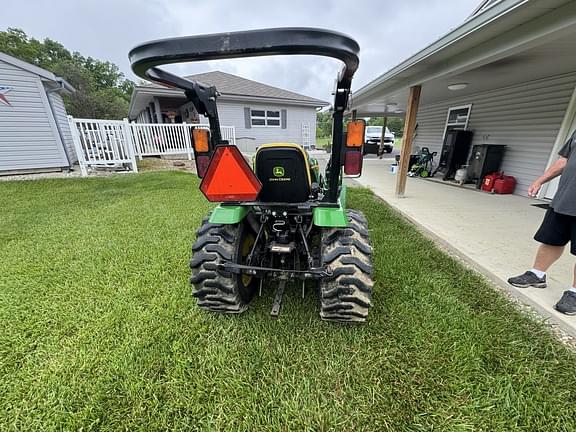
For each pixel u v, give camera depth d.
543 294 2.01
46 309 1.92
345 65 1.14
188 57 1.09
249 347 1.56
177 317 1.82
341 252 1.56
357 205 4.51
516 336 1.63
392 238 3.11
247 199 1.50
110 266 2.54
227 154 1.41
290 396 1.28
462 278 2.30
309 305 1.92
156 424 1.17
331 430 1.14
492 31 2.64
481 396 1.27
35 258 2.72
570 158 1.73
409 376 1.37
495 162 5.70
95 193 5.48
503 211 4.12
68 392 1.30
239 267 1.61
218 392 1.31
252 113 12.68
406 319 1.77
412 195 5.24
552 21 2.22
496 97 5.84
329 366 1.43
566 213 1.69
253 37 1.02
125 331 1.69
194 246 1.70
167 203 4.74
